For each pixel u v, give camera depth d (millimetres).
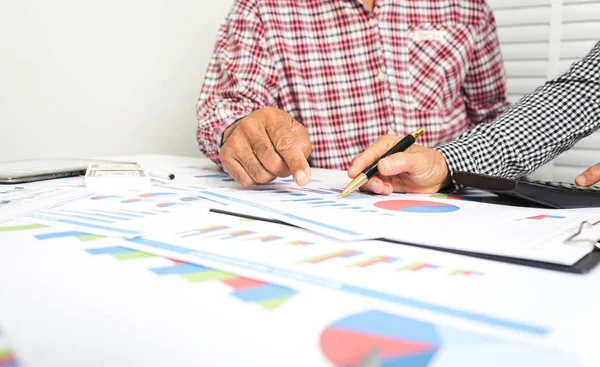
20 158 1305
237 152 711
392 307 275
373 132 1134
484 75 1220
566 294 299
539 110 815
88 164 861
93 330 252
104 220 486
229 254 372
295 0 1128
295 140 666
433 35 1161
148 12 1460
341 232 434
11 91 1276
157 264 354
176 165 1000
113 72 1418
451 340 238
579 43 1456
